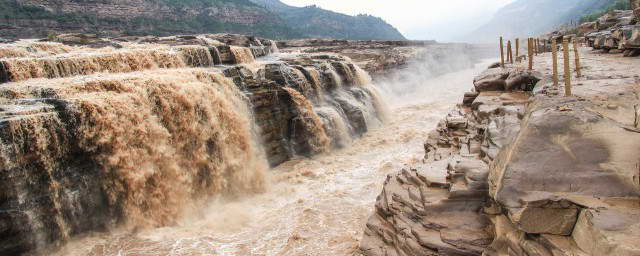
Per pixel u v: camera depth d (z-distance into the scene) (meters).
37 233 11.62
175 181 15.48
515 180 6.93
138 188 14.19
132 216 13.95
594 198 6.35
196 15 160.75
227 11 181.50
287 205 16.11
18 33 79.00
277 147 21.75
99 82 15.24
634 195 6.25
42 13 90.25
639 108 7.54
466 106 19.30
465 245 8.00
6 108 12.19
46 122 12.06
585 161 6.71
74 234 12.73
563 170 6.75
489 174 8.30
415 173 10.52
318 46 75.81
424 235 8.52
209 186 16.97
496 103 15.92
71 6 100.69
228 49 29.00
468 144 12.65
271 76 25.16
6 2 85.62
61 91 14.16
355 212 14.80
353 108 29.06
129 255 12.09
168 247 12.60
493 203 8.34
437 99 40.88
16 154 11.26
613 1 153.62
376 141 26.20
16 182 11.23
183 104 16.34
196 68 22.28
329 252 11.85
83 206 12.95
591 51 28.19
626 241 5.29
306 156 22.88
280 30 199.62
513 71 19.39
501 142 9.93
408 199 9.68
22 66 16.36
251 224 14.44
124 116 14.20
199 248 12.54
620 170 6.46
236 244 12.80
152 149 14.88
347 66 34.44
